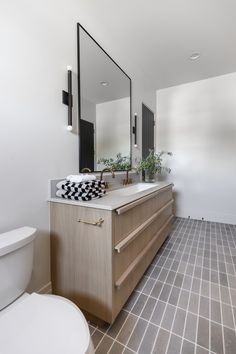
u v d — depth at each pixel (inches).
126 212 50.3
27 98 45.9
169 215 100.1
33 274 49.5
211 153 129.4
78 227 47.8
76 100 61.6
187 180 137.5
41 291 51.6
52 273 53.8
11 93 42.4
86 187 49.5
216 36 82.7
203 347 40.9
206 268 71.8
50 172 52.9
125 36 81.5
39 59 48.5
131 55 95.7
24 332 26.3
